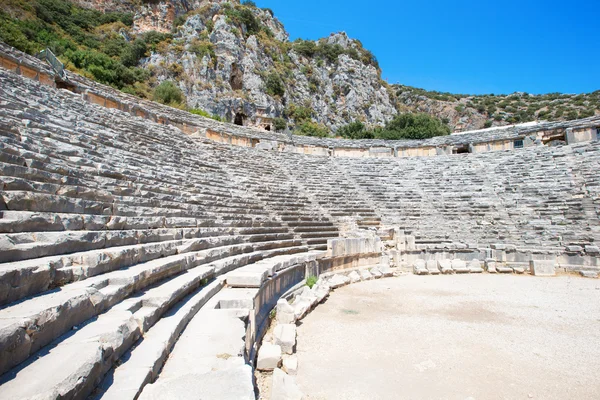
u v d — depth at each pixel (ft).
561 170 80.12
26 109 30.58
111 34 214.07
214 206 43.24
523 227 67.31
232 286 26.63
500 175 86.22
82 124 38.91
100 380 10.32
